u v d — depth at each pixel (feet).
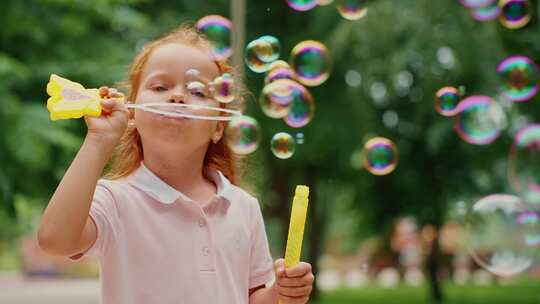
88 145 5.23
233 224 6.09
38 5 21.90
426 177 34.19
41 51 22.07
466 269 59.93
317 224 36.99
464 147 29.58
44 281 61.31
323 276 75.00
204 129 5.93
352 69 26.86
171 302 5.62
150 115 5.83
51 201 5.09
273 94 10.97
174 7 27.12
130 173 6.43
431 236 39.14
